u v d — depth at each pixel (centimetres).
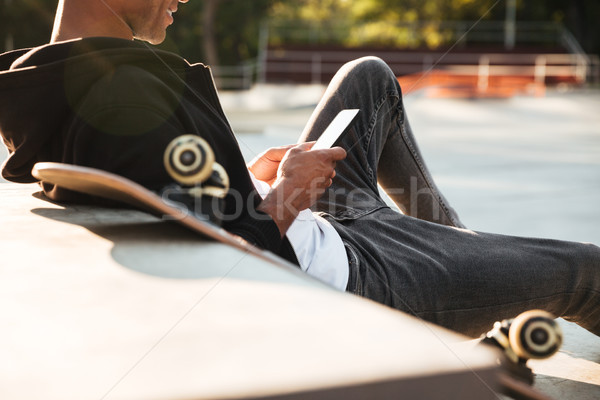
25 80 140
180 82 145
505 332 105
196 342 65
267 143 830
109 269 91
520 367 100
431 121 1684
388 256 157
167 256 98
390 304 151
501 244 166
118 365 63
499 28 3512
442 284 154
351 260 153
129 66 136
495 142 1145
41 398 58
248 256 98
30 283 87
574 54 2891
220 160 144
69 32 157
